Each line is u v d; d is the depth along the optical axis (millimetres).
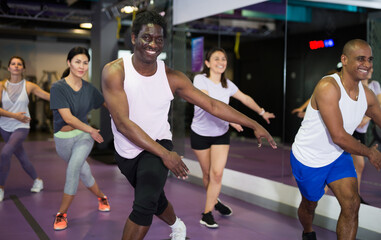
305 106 6441
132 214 1757
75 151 3061
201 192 4355
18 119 3793
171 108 5336
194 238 2822
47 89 11562
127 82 1743
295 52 6230
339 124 2047
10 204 3709
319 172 2250
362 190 3236
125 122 1704
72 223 3129
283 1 5422
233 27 5527
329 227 3119
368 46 2074
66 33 10602
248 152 4848
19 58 3926
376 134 3557
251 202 3928
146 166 1829
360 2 4527
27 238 2762
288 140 6680
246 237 2861
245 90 6348
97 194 3471
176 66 5359
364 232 3006
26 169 4199
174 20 5434
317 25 5512
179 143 5273
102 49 7668
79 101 3066
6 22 9969
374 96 2260
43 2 8664
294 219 3344
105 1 7457
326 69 5945
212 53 3170
